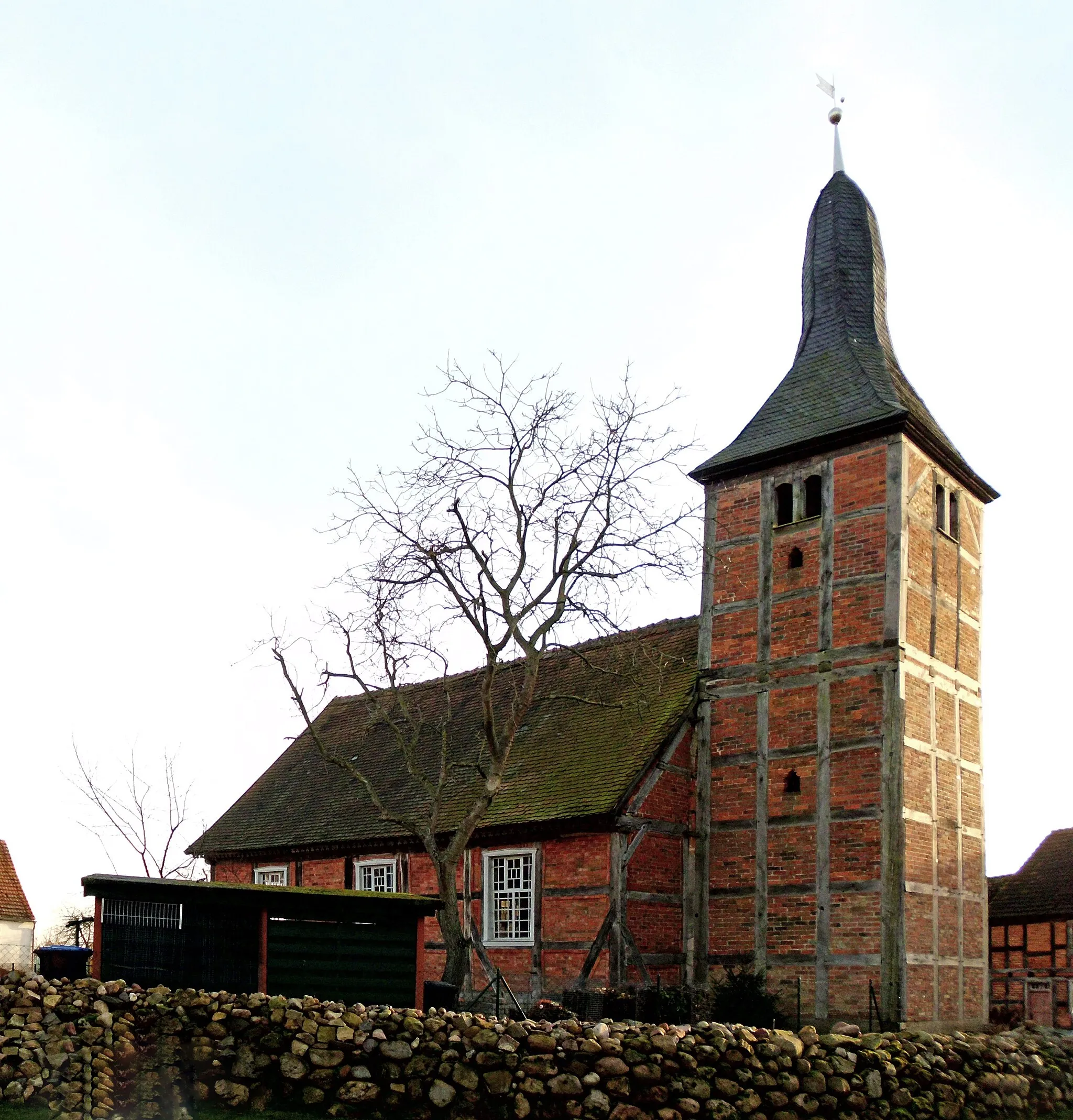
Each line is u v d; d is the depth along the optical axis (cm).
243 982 1298
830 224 2458
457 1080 1198
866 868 1906
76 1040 1143
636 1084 1227
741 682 2145
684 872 2120
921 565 2047
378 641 1870
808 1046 1358
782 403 2303
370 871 2511
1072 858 2798
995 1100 1484
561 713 2467
